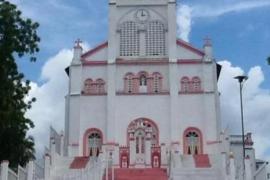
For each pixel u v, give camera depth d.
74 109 72.62
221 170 53.22
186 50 74.56
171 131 70.88
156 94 72.81
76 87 73.56
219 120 72.19
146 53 74.94
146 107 72.44
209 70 73.50
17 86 44.62
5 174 39.28
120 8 76.62
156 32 75.62
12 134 48.41
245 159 50.59
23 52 43.25
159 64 74.25
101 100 73.19
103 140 71.69
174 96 72.31
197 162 63.59
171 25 75.25
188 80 73.38
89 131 72.19
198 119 71.75
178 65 73.94
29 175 47.44
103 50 75.19
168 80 73.62
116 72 74.12
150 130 70.50
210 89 72.62
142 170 64.25
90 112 72.75
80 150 71.25
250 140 80.31
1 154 50.25
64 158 65.06
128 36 75.62
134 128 70.75
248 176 49.97
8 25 42.31
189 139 71.31
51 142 61.38
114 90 73.00
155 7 76.62
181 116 72.00
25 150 52.38
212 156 63.19
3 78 42.12
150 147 69.25
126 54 75.06
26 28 43.31
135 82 73.81
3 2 42.88
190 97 72.56
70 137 71.50
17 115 44.59
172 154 62.72
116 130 71.69
